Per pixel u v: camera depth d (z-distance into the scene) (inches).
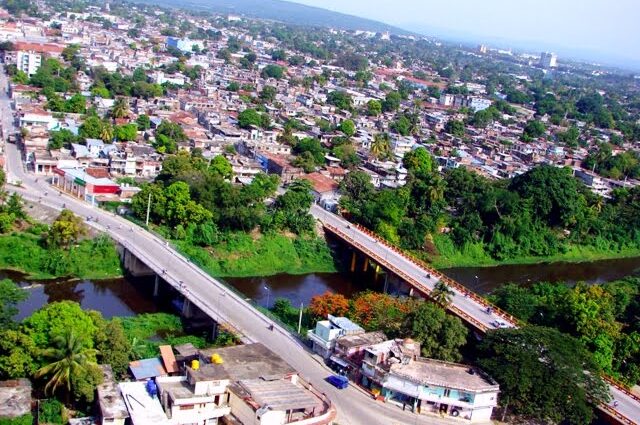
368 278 7726.4
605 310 6215.6
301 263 7623.0
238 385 4104.3
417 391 4505.4
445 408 4549.7
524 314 6318.9
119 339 4315.9
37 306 5738.2
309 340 5285.4
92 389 3922.2
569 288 7362.2
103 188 7869.1
